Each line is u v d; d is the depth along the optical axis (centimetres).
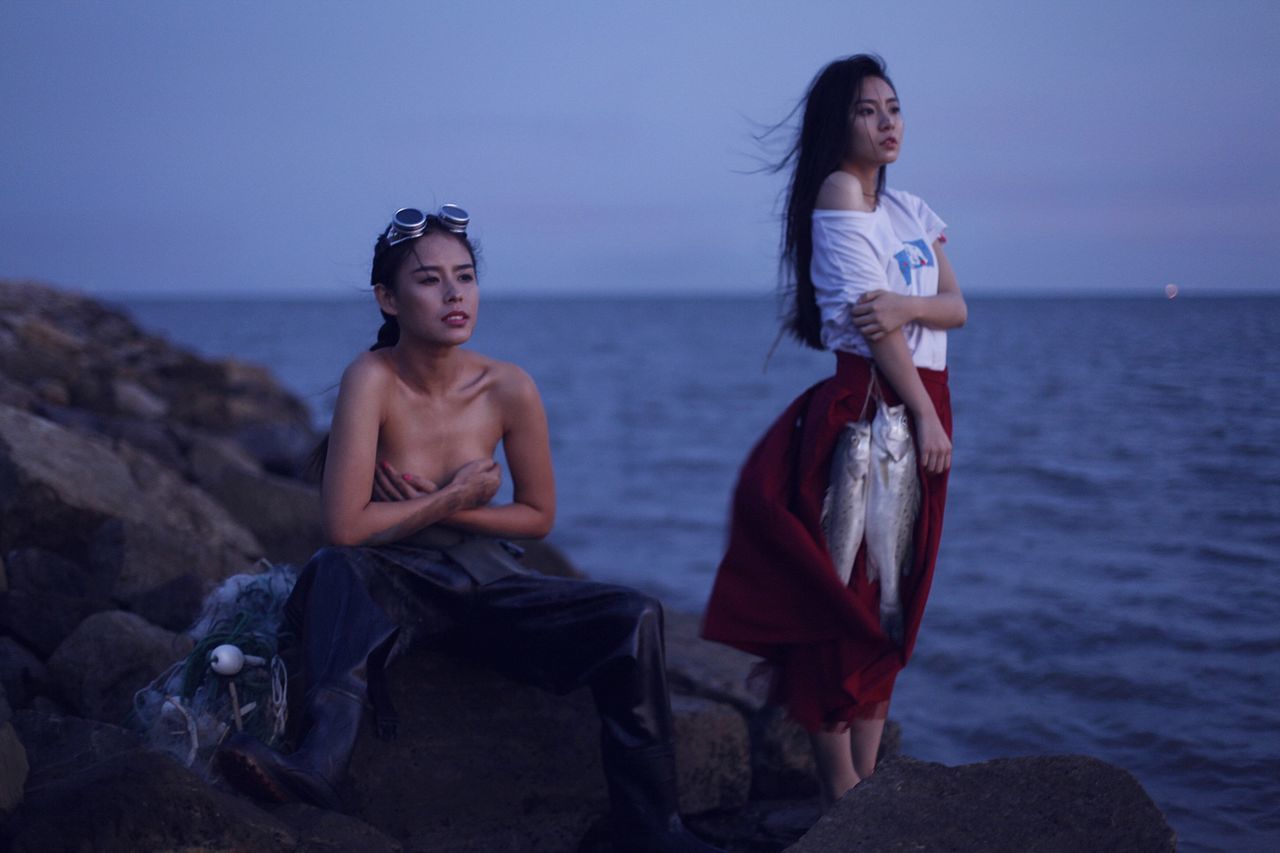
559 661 310
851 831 255
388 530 304
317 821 267
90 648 357
